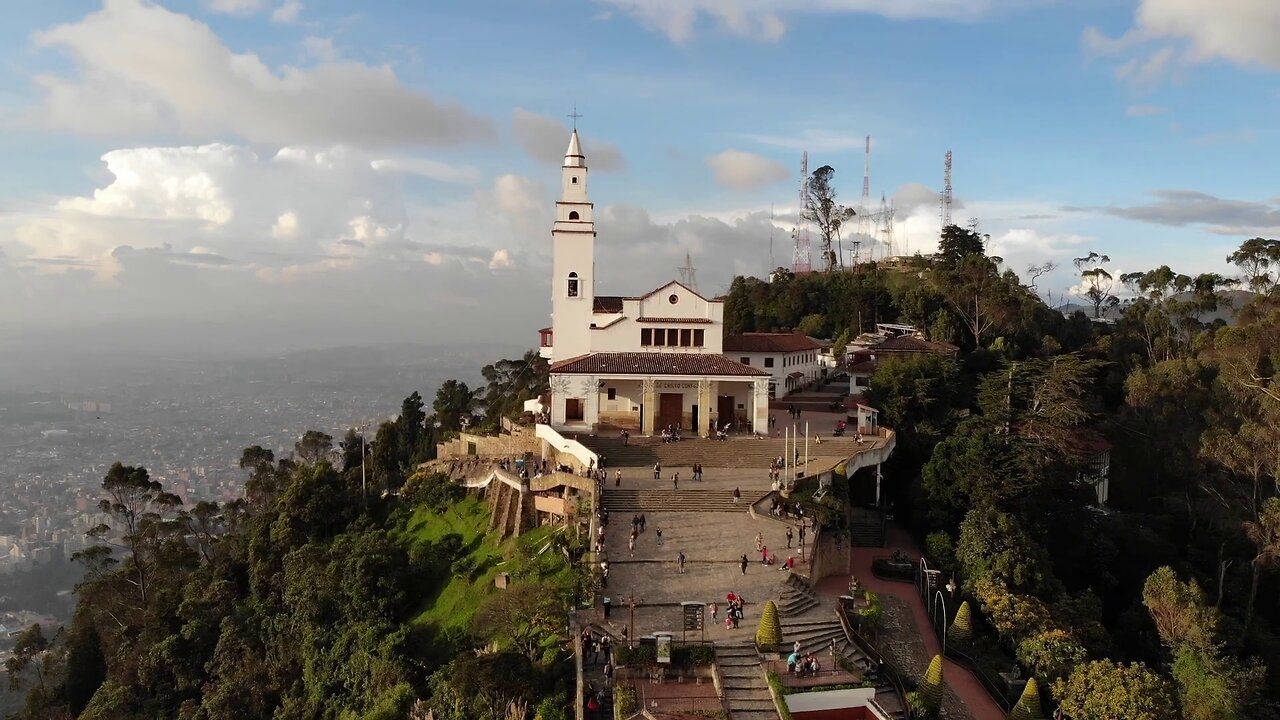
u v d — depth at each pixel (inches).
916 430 3152.1
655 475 2615.7
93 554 3718.0
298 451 4586.6
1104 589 2635.3
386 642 2283.5
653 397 3102.9
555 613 1748.3
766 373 3095.5
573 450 2726.4
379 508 3462.1
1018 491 2532.0
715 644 1627.7
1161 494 3321.9
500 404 4805.6
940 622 2065.7
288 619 2755.9
